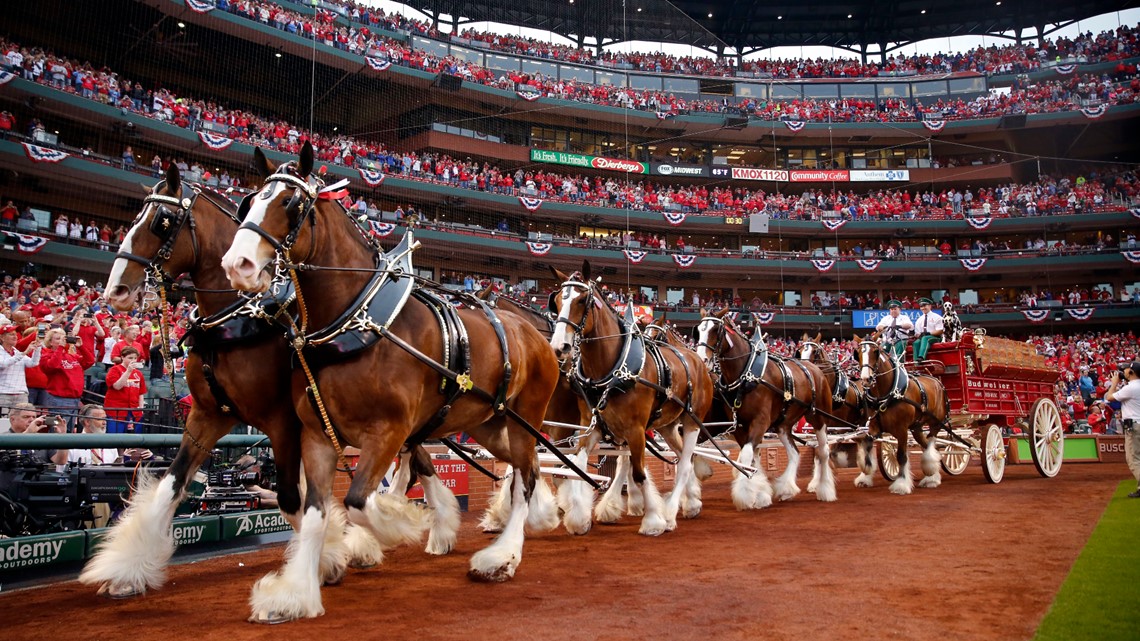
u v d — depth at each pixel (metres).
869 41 55.56
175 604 5.27
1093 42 50.59
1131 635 4.27
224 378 5.68
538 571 6.35
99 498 7.16
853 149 48.69
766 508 10.80
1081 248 42.59
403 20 40.75
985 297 45.50
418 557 7.20
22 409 7.18
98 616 4.93
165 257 5.70
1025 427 16.27
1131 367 11.31
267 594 4.76
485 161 40.72
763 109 46.59
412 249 5.86
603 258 38.72
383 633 4.46
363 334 5.03
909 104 48.97
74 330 10.98
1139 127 45.75
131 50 31.09
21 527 6.68
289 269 5.02
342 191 5.41
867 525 8.87
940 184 48.31
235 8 30.05
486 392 6.04
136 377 9.46
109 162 25.28
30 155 23.30
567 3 47.75
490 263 38.03
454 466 11.24
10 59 24.00
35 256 23.03
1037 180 48.72
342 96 37.03
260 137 30.47
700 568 6.43
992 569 6.20
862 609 4.99
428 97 38.44
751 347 11.18
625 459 10.15
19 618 4.89
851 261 42.69
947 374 14.71
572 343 8.11
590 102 41.81
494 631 4.52
